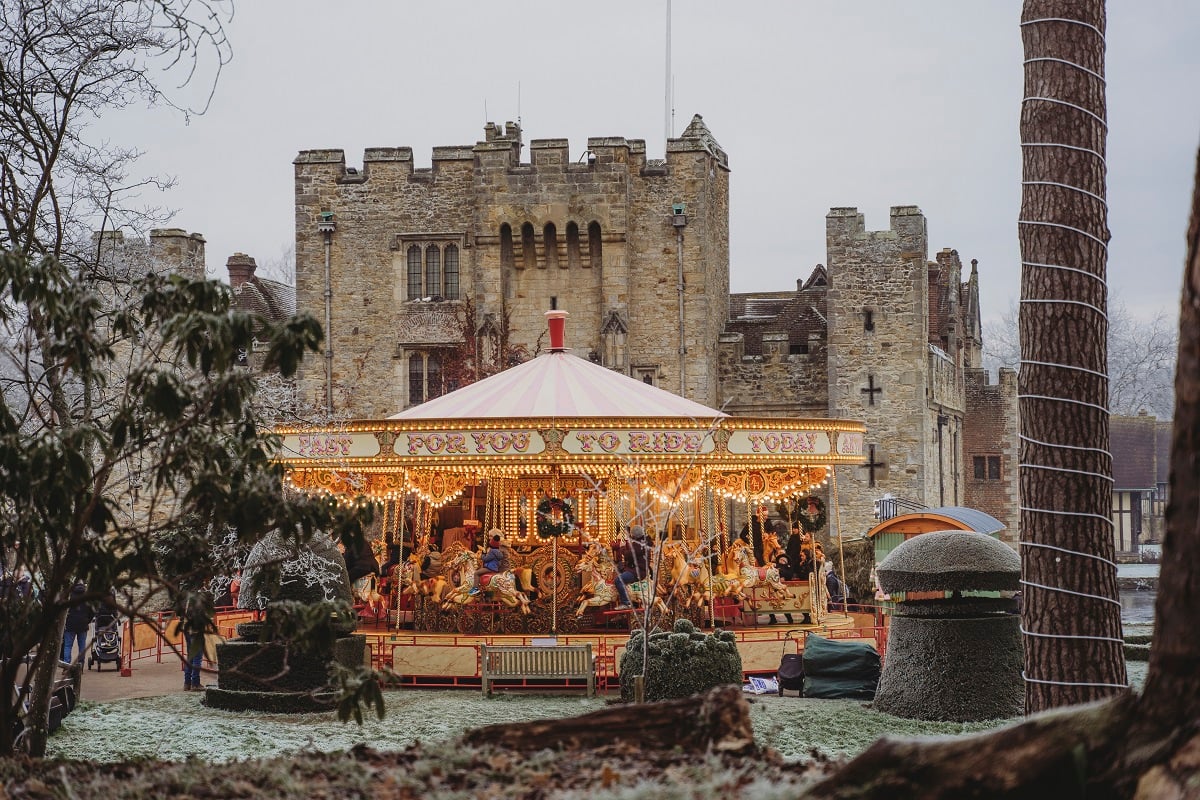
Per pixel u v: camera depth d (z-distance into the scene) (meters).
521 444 24.48
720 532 28.23
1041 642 13.78
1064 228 14.11
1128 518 86.56
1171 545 6.87
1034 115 14.33
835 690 21.67
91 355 11.88
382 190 54.31
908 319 52.56
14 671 11.33
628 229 53.06
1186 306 6.90
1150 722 6.79
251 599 21.28
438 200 54.16
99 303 11.95
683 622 20.30
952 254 65.25
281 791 9.11
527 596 25.86
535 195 52.97
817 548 29.06
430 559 27.34
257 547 21.12
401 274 54.06
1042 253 14.16
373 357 54.06
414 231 54.06
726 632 20.20
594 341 53.06
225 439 12.14
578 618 25.73
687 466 25.34
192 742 17.56
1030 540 13.98
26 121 15.86
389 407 53.88
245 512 11.49
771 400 54.47
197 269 43.00
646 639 19.41
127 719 19.77
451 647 24.00
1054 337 14.04
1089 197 14.19
